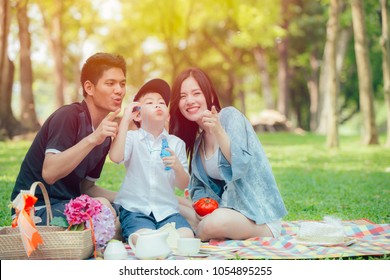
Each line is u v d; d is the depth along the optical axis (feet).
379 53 123.34
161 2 101.60
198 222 16.94
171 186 16.11
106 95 15.84
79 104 16.15
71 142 15.61
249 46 116.37
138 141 15.99
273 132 106.22
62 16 93.15
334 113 61.72
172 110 16.80
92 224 14.01
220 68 141.08
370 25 89.10
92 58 15.81
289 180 33.99
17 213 13.60
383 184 31.68
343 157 50.08
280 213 16.65
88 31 110.42
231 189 16.26
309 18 119.14
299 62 127.03
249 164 16.34
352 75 136.46
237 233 15.89
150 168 15.89
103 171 38.40
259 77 145.59
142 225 15.31
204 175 16.92
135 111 16.16
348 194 27.96
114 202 16.26
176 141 16.51
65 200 15.90
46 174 15.07
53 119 15.65
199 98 16.38
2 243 13.25
